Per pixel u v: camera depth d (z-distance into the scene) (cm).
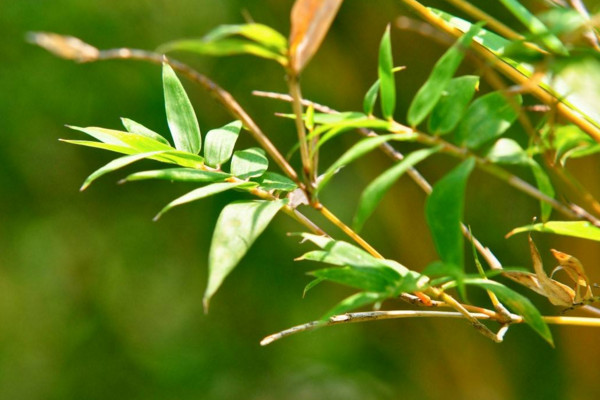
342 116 78
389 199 261
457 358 272
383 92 76
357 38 243
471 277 78
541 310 235
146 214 290
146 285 304
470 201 243
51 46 71
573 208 75
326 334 301
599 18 72
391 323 285
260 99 260
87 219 293
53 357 311
